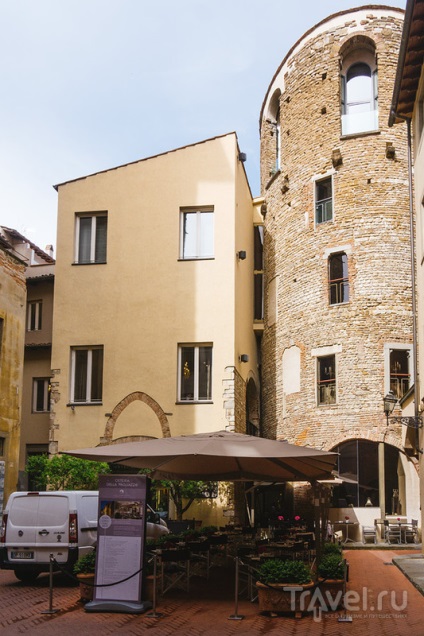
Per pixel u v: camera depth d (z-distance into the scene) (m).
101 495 11.98
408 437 23.52
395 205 28.16
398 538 25.25
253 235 32.38
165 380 24.92
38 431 28.02
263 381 31.73
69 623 10.62
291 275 29.91
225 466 16.11
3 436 21.78
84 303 26.06
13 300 22.92
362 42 29.66
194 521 22.41
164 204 26.20
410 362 27.27
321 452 12.41
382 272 27.69
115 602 11.58
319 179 29.39
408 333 27.42
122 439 24.83
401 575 16.28
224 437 13.19
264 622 10.85
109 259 26.17
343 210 28.53
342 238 28.36
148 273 25.83
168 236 25.95
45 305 29.17
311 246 29.16
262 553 13.43
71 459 21.97
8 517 15.12
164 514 23.89
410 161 22.59
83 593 12.35
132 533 11.79
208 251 25.75
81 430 25.17
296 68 31.11
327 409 27.48
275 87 33.03
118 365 25.39
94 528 15.63
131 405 25.00
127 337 25.52
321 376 28.16
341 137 29.02
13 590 14.11
